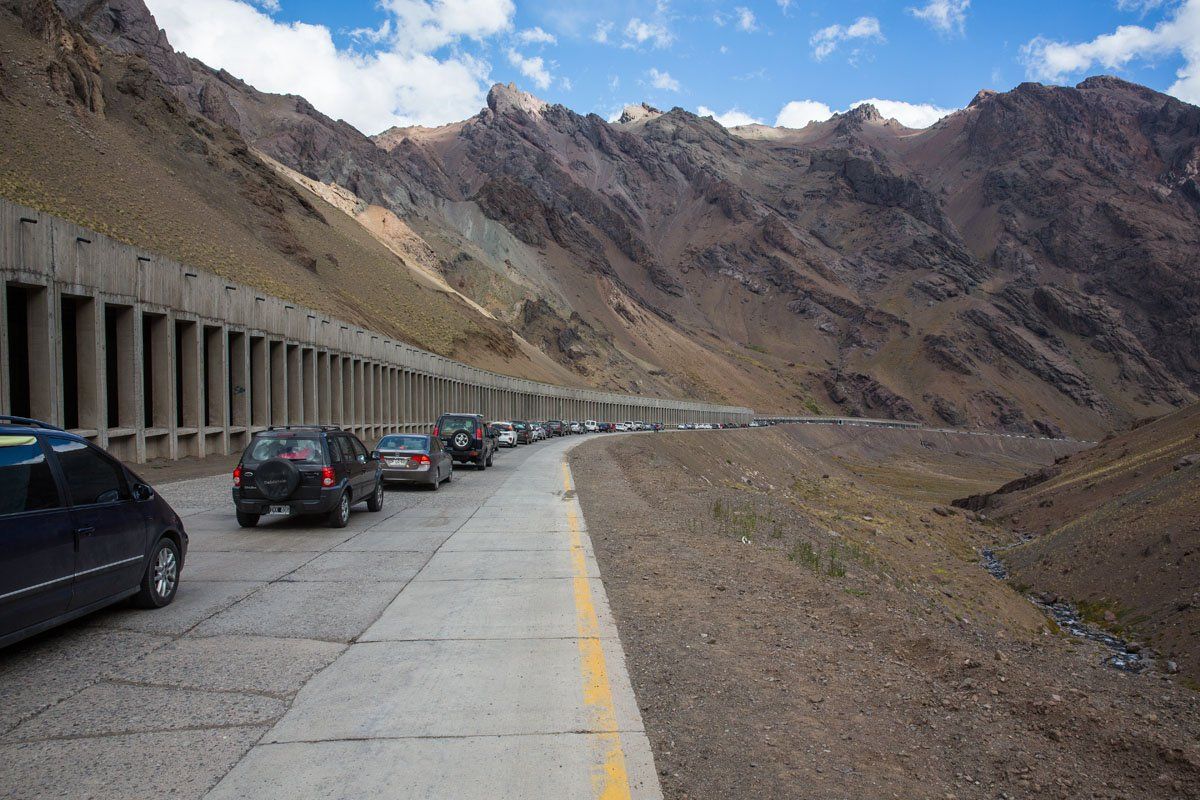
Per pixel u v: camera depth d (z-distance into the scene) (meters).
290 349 32.62
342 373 37.12
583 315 190.12
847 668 5.95
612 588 7.97
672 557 9.76
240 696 4.84
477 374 65.12
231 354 28.20
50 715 4.52
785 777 3.98
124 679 5.15
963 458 148.12
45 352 18.95
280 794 3.59
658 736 4.36
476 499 16.73
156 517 7.04
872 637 6.99
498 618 6.73
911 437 160.00
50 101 58.59
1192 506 22.50
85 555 5.95
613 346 168.25
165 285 23.41
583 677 5.22
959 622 14.24
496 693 4.91
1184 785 4.61
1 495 5.28
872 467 109.31
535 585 8.05
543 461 30.72
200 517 13.13
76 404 22.00
